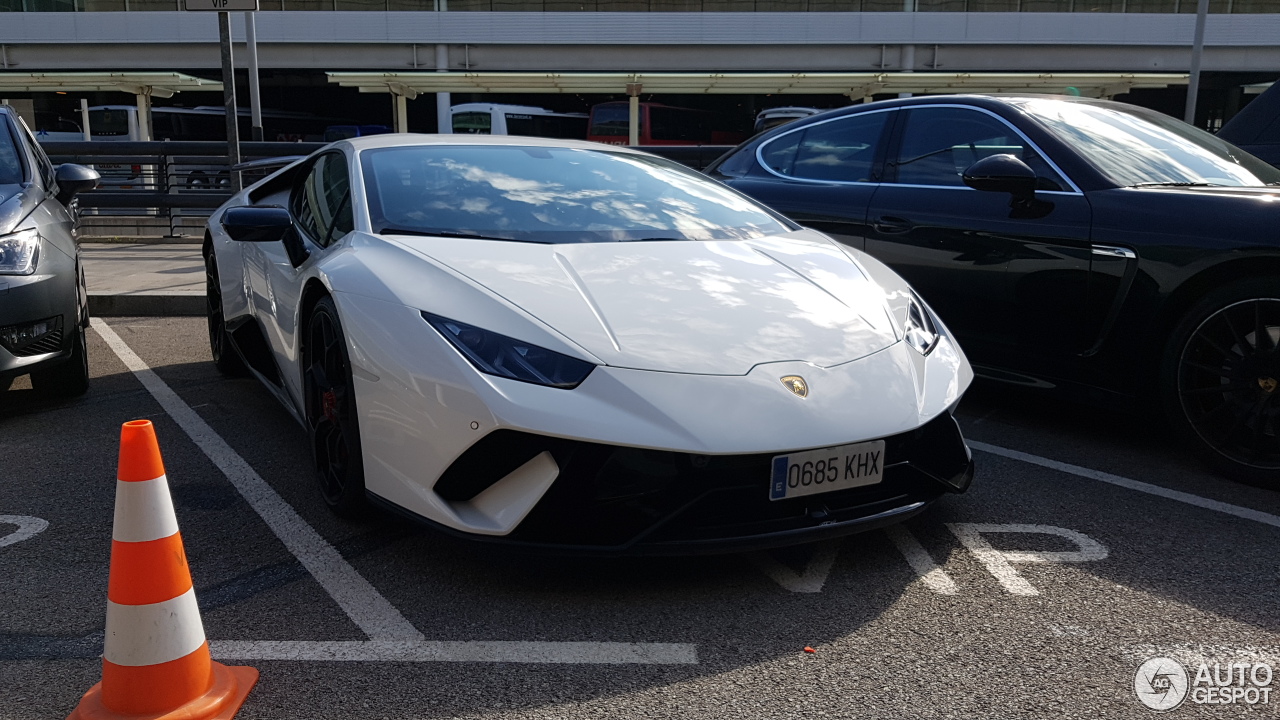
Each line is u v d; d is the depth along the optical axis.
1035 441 3.62
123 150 10.53
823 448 2.23
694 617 2.18
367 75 17.30
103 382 4.60
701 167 9.91
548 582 2.37
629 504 2.17
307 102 37.12
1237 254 3.01
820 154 4.57
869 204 4.19
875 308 2.72
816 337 2.47
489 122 25.78
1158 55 25.98
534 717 1.77
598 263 2.67
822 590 2.33
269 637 2.08
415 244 2.70
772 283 2.71
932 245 3.92
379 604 2.24
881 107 4.41
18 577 2.39
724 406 2.20
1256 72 26.47
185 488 3.07
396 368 2.33
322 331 2.81
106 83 18.42
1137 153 3.72
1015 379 3.69
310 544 2.60
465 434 2.19
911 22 25.89
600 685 1.89
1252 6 25.72
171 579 1.75
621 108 24.22
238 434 3.70
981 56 26.08
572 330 2.31
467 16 26.09
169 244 10.41
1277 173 3.80
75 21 25.92
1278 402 2.96
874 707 1.81
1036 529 2.72
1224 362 3.16
